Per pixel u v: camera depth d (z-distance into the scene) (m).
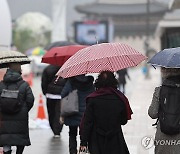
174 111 13.80
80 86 19.70
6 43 36.56
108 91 14.59
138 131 28.88
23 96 17.78
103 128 14.49
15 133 17.61
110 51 15.10
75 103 19.64
